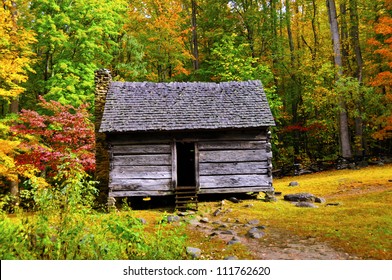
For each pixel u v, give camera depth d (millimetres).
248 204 13188
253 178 14250
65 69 18969
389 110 23016
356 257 7355
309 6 33312
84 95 19266
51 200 5355
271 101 24094
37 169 14383
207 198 14914
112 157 13953
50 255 4887
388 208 11047
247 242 8781
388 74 20469
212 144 14281
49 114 18688
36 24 18891
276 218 11047
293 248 8156
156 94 15414
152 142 14133
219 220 11312
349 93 24062
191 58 30984
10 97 17719
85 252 5137
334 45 24938
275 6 31344
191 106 14812
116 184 13852
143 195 13883
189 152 19641
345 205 12281
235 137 14328
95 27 19766
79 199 5539
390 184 15211
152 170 14031
